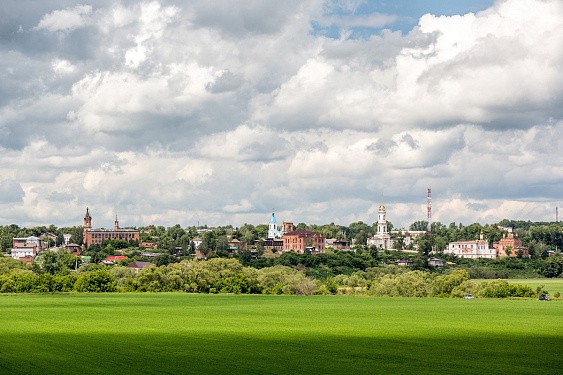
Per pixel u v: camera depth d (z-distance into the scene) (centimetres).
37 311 18600
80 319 15975
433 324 14775
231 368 8731
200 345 11025
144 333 12825
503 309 19562
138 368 8694
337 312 18388
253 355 9881
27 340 11662
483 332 13150
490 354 10094
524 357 9800
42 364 8988
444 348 10762
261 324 14688
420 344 11262
